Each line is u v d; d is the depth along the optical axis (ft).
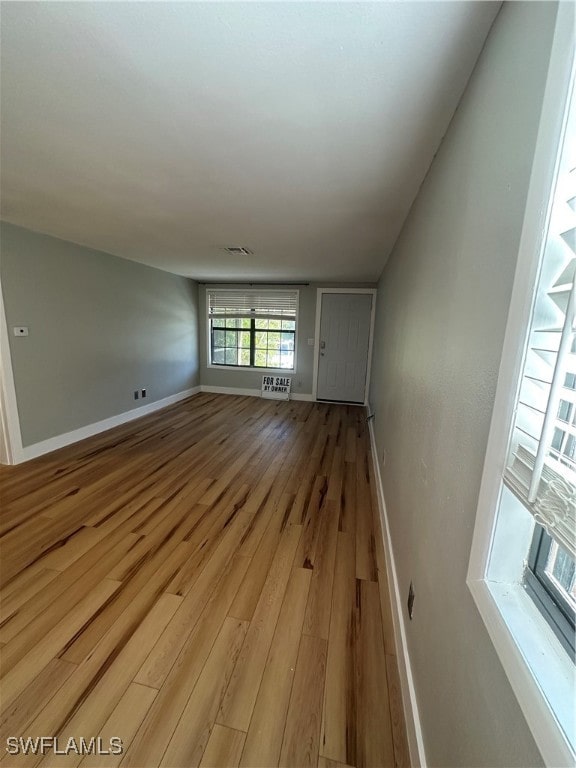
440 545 3.14
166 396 17.63
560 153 1.58
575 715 1.44
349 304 18.42
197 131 4.43
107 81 3.51
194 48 3.05
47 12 2.72
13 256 9.50
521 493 1.73
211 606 5.23
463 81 3.29
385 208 6.95
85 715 3.75
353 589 5.65
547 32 1.73
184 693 4.00
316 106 3.86
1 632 4.70
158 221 8.49
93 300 12.46
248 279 18.66
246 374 20.47
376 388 13.73
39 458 10.57
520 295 1.83
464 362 2.80
